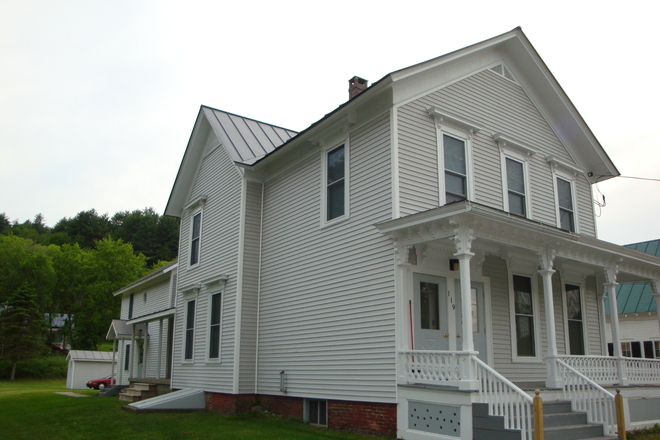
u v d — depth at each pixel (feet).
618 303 77.61
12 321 160.45
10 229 325.62
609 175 55.88
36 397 75.36
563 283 49.29
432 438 30.99
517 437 27.02
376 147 39.70
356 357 38.22
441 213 31.99
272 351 48.14
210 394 53.11
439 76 42.39
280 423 42.34
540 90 51.49
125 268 208.44
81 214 313.12
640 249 82.69
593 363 39.81
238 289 50.83
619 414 31.55
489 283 42.11
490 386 29.04
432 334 36.78
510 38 47.34
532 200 48.19
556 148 52.70
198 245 62.69
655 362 45.32
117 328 92.07
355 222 40.63
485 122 45.42
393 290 35.86
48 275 205.87
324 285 42.98
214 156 61.98
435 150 40.60
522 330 43.98
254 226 53.21
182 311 63.57
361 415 37.01
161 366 86.02
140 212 333.83
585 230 54.08
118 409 54.60
